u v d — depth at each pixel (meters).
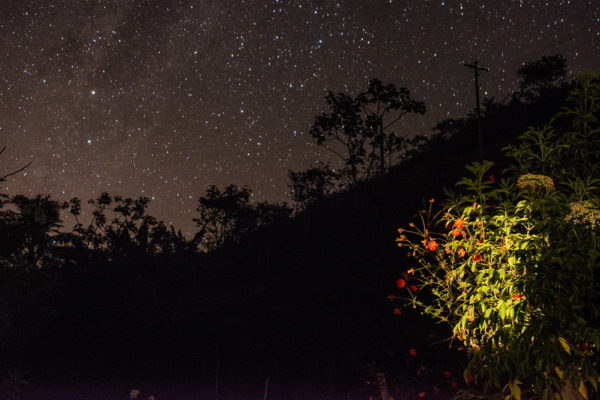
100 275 12.34
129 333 8.33
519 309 3.33
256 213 20.44
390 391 5.10
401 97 19.55
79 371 6.55
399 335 6.75
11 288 7.45
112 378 6.26
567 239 3.50
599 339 3.12
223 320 8.65
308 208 19.67
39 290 7.99
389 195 18.25
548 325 3.20
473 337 3.95
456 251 4.19
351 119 19.41
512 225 3.78
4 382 5.93
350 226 15.28
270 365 6.40
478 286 3.77
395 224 14.61
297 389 5.57
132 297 11.22
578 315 3.26
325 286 10.23
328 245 14.01
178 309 9.90
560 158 4.59
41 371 6.60
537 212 3.79
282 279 11.92
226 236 20.31
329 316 8.34
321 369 6.08
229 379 6.03
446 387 4.89
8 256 7.05
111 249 15.95
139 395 5.64
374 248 12.73
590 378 3.24
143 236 16.55
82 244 14.71
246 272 13.18
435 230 9.99
